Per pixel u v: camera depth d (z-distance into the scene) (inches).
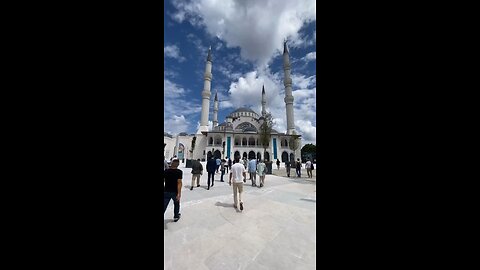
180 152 1973.4
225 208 227.1
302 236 158.4
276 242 147.3
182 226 171.8
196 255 127.6
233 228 170.7
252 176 426.6
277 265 119.3
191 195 294.2
